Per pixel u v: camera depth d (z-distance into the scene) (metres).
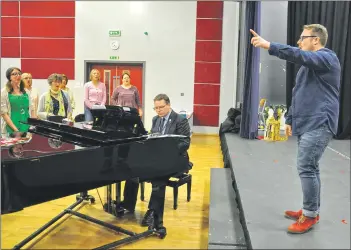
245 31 5.62
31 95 4.41
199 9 7.46
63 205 3.45
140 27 7.65
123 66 7.84
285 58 2.09
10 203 1.86
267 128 5.57
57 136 2.65
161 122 3.36
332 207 2.67
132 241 2.67
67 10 7.68
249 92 5.54
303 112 2.21
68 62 7.84
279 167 3.81
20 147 2.24
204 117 7.75
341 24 6.02
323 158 4.44
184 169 2.82
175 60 7.67
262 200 2.79
